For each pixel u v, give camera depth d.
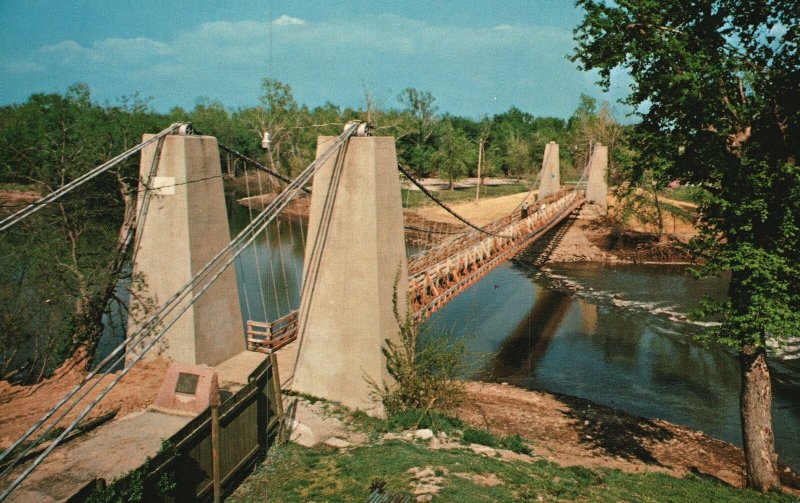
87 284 16.89
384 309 15.36
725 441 18.20
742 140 13.04
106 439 9.27
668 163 13.35
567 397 21.25
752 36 12.85
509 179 97.69
